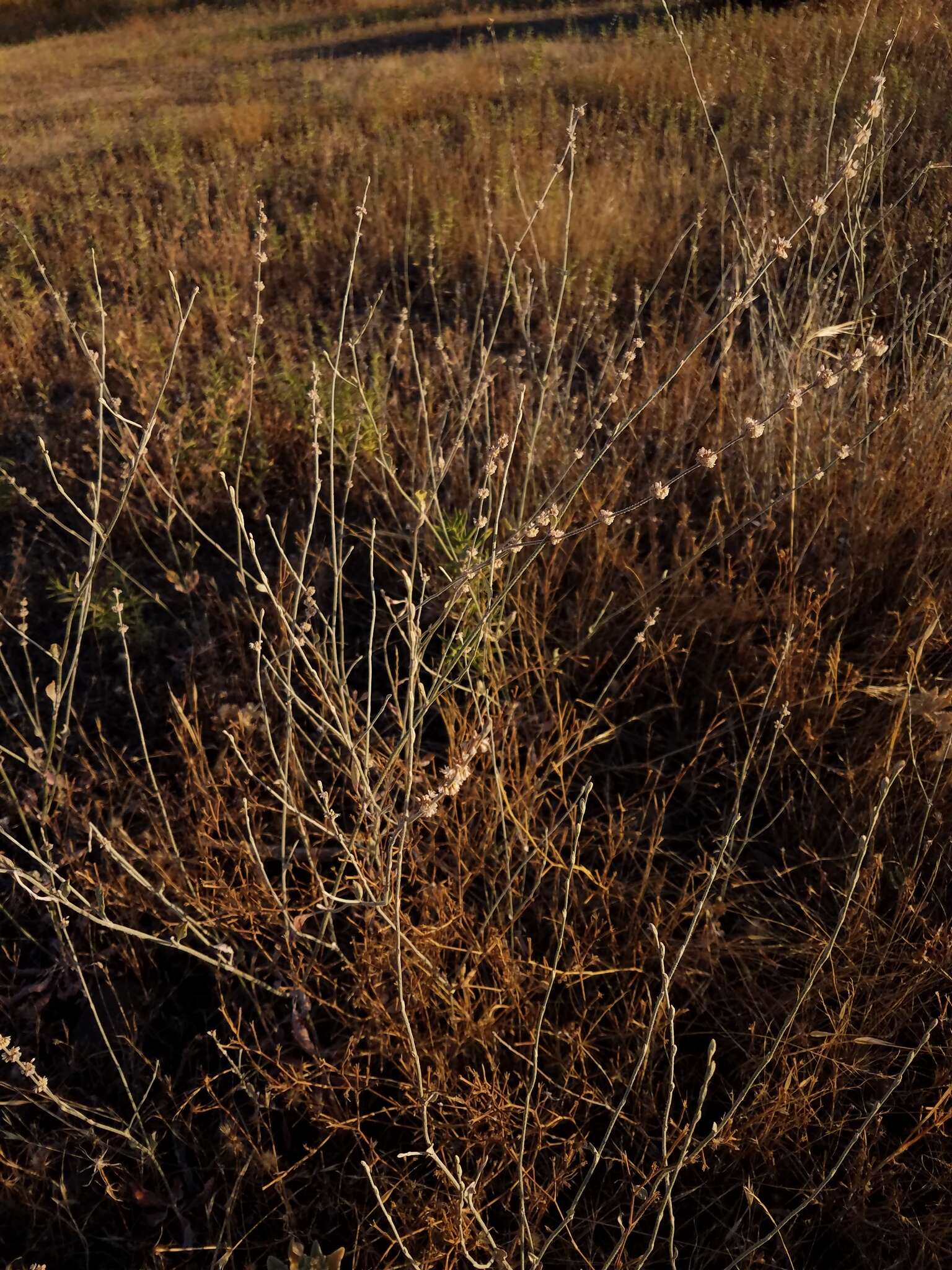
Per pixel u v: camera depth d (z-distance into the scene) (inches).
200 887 83.6
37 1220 70.6
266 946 84.0
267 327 190.9
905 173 194.7
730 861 85.4
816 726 92.3
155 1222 69.8
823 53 291.6
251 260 219.1
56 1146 73.1
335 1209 66.6
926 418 113.3
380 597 121.6
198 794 92.4
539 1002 75.8
